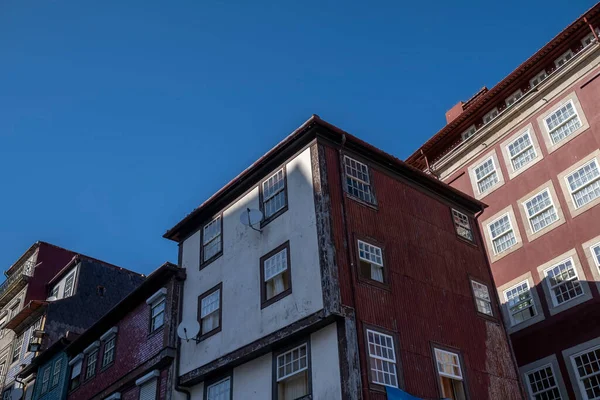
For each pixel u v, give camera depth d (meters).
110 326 24.98
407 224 18.88
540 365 21.89
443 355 16.89
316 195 16.80
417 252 18.53
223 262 19.59
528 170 24.88
